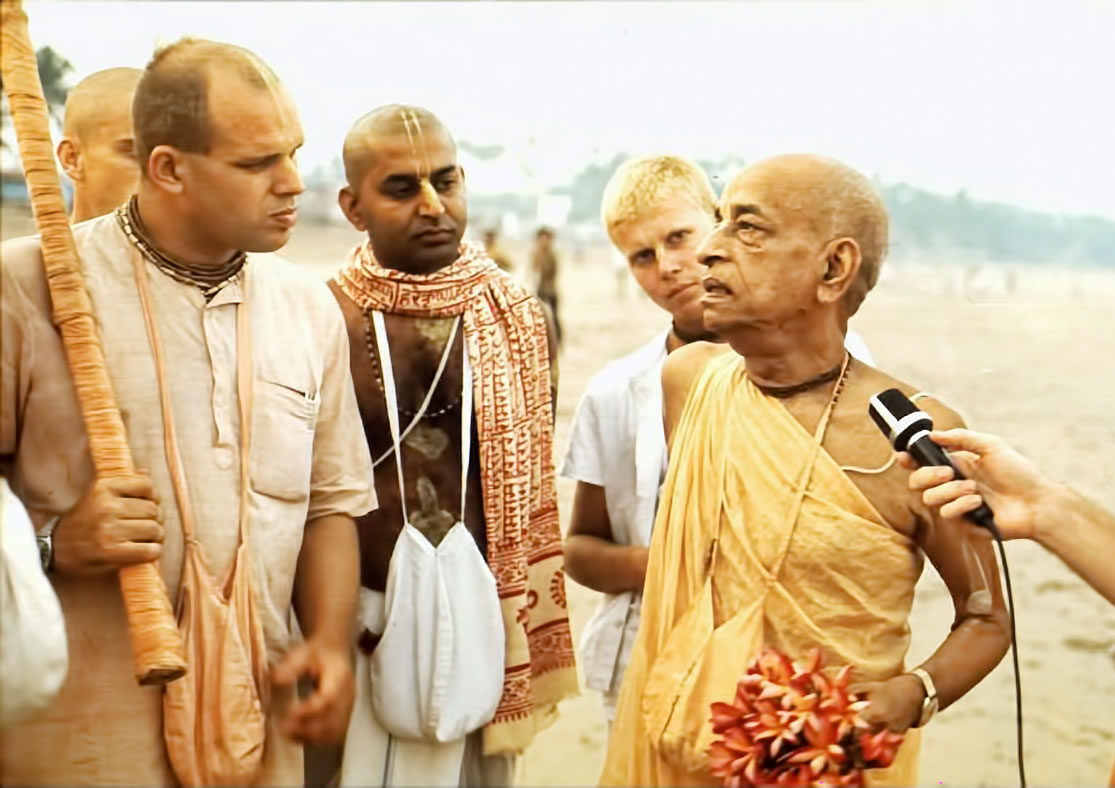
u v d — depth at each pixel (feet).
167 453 6.93
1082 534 7.22
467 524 8.04
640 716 7.67
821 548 7.30
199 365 7.01
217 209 6.89
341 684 7.17
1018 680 7.44
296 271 7.48
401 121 7.88
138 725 7.01
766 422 7.49
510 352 8.17
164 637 6.66
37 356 6.77
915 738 7.66
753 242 7.34
